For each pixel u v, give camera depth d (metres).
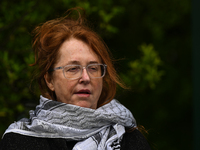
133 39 16.38
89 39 4.98
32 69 8.29
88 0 9.86
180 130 18.00
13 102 8.63
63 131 4.85
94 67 4.95
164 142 17.22
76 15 8.56
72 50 4.87
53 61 4.95
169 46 17.67
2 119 8.73
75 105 4.87
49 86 5.10
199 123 9.37
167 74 17.39
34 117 5.02
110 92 5.61
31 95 8.68
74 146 4.84
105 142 5.00
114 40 15.95
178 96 17.70
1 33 9.20
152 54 9.77
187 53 18.06
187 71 18.03
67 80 4.83
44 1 9.36
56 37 4.96
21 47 9.16
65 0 8.91
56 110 4.92
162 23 16.33
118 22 16.05
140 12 16.41
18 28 9.03
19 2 9.18
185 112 18.19
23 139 4.79
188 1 15.81
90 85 4.89
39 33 5.59
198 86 9.42
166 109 17.59
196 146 9.37
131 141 5.33
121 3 14.94
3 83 8.70
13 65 8.32
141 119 16.75
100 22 9.38
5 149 4.70
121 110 5.39
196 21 9.46
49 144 4.84
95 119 4.98
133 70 9.61
